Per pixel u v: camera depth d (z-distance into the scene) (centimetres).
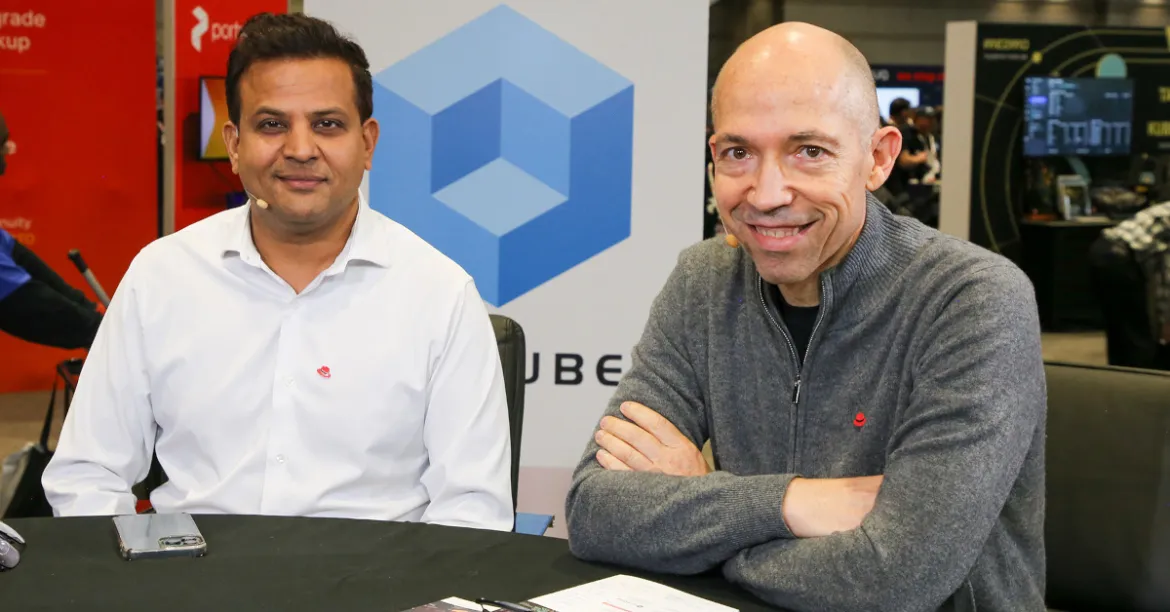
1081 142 798
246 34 165
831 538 116
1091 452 147
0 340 584
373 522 138
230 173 557
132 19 580
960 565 114
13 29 563
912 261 135
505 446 178
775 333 142
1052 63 790
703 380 150
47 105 573
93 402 173
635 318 258
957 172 802
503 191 254
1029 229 827
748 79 123
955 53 792
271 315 172
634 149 254
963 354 123
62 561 121
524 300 257
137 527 131
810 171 123
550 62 251
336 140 164
